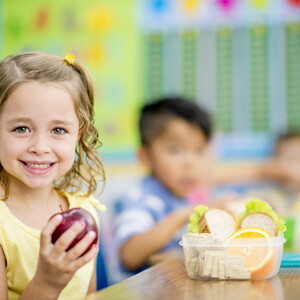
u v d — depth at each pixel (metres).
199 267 1.10
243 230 1.13
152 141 2.53
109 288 1.01
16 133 1.19
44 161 1.19
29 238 1.27
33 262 1.27
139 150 2.64
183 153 2.52
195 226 1.21
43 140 1.19
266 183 3.65
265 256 1.11
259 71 3.65
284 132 3.62
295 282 1.08
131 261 2.13
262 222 1.18
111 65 3.85
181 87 3.74
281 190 3.63
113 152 3.81
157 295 0.95
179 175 2.50
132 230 2.18
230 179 3.65
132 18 3.80
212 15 3.68
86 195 1.47
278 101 3.63
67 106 1.23
